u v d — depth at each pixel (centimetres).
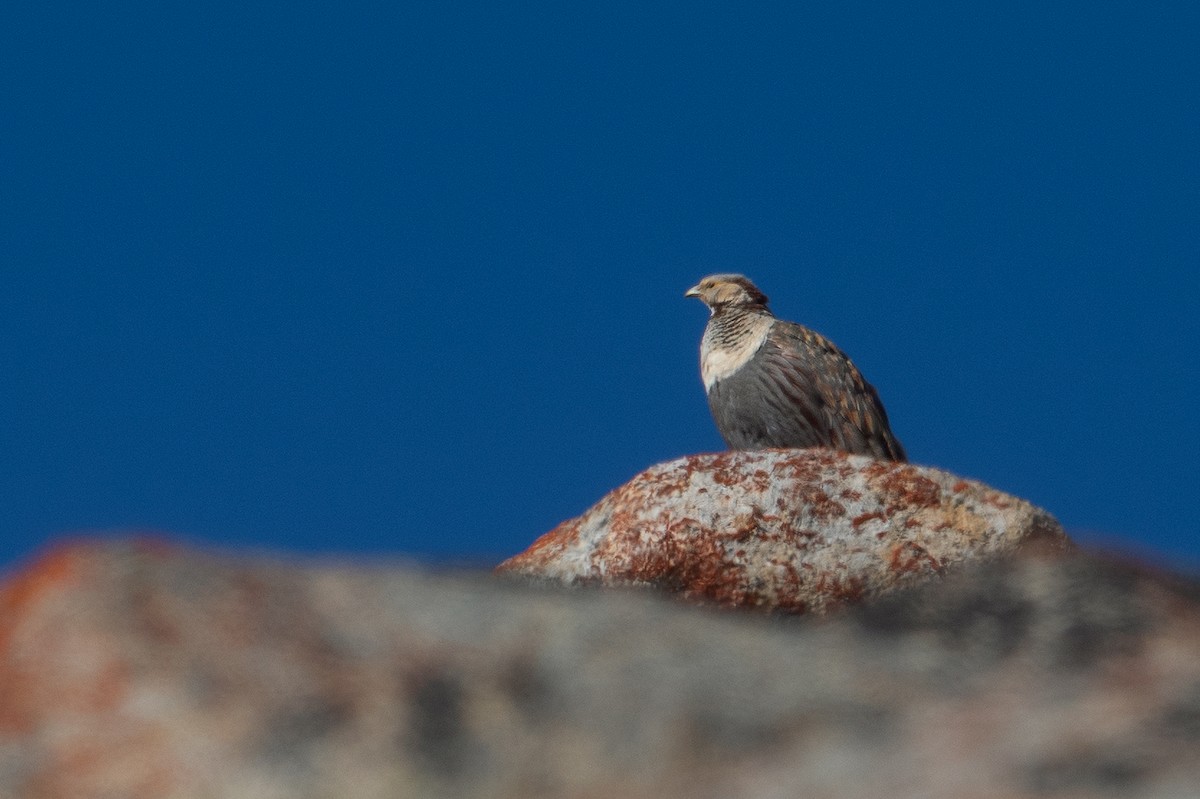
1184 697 827
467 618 915
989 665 930
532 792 809
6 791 802
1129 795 738
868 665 915
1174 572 1054
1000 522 1653
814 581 1625
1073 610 977
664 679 865
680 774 814
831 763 803
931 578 1620
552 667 873
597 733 834
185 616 883
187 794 792
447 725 831
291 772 799
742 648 920
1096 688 860
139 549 940
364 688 845
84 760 810
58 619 877
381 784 802
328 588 938
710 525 1642
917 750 806
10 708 841
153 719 820
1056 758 776
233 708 824
